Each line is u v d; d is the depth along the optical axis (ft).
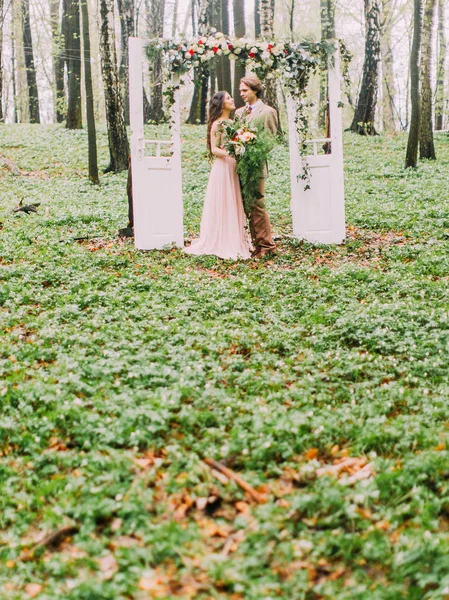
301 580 11.89
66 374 20.27
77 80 97.76
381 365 21.80
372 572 12.34
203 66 38.42
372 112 96.48
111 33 69.21
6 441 17.24
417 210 47.96
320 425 17.24
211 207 37.22
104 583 11.82
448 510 14.11
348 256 36.99
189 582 12.03
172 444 16.71
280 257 36.76
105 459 15.75
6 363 21.38
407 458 15.81
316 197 40.14
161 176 38.68
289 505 13.96
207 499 14.46
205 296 29.27
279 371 21.72
